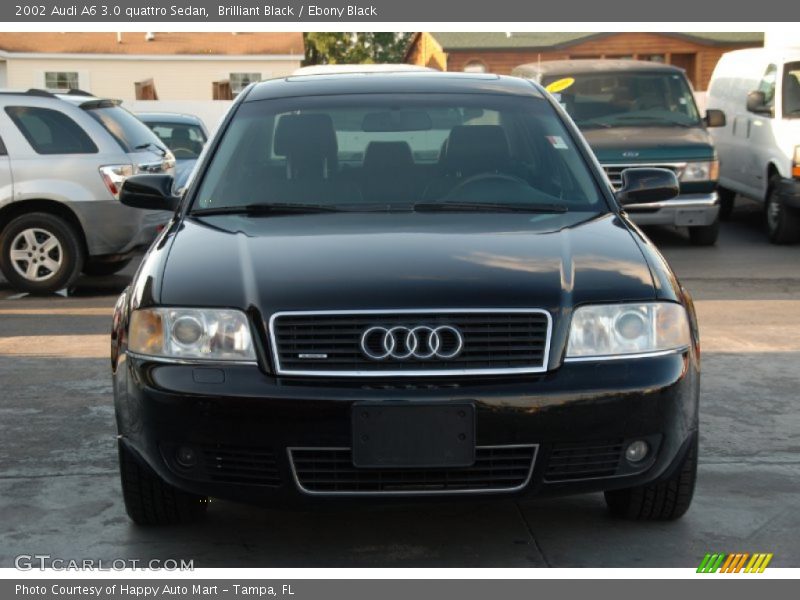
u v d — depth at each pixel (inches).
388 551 160.2
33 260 391.5
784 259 470.9
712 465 198.4
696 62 1363.2
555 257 157.5
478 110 203.0
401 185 187.8
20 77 1389.0
